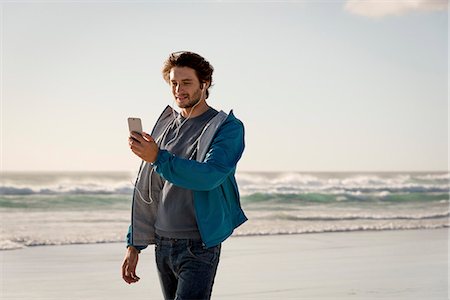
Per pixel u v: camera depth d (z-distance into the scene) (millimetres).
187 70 2561
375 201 15242
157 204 2711
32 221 10062
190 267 2551
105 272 5848
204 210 2518
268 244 7699
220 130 2525
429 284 5566
